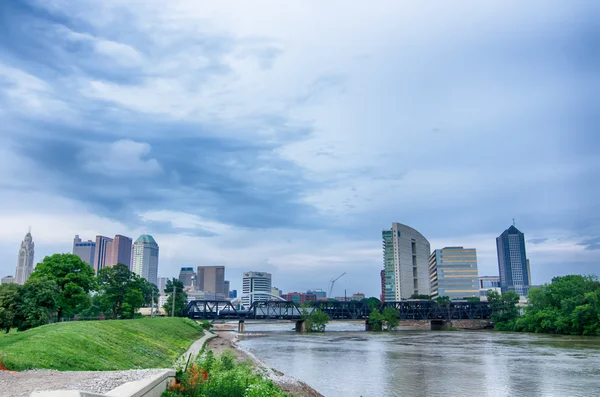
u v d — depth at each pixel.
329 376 64.56
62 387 23.22
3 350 34.72
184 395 25.73
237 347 104.00
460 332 193.00
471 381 59.69
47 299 80.94
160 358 59.00
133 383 22.34
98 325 59.84
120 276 132.75
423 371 69.00
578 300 147.88
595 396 50.38
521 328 186.88
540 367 72.31
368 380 60.94
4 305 76.75
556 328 157.75
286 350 106.56
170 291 198.75
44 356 35.47
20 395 21.19
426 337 156.50
